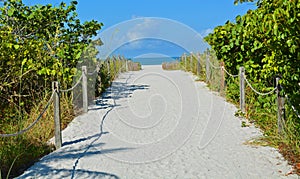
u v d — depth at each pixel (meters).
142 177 4.77
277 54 5.20
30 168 5.12
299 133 5.48
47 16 9.45
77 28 10.00
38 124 6.70
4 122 6.78
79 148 6.16
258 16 5.30
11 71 7.60
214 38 9.90
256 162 5.14
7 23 9.05
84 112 9.22
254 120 7.60
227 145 6.06
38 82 8.40
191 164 5.22
